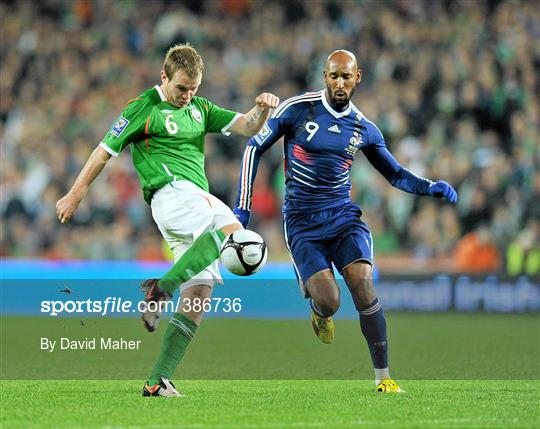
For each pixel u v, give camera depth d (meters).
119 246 63.41
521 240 58.91
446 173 64.31
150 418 20.83
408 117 69.00
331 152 26.72
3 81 80.00
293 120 26.92
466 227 61.66
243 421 20.50
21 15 85.12
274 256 62.16
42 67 80.69
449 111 69.25
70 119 74.81
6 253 65.00
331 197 26.97
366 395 24.80
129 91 77.56
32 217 66.94
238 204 27.33
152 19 83.62
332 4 81.38
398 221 62.38
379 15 79.81
